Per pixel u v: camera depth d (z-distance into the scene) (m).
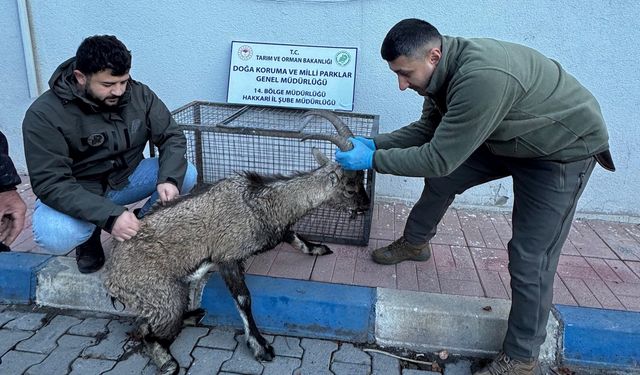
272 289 2.91
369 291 2.93
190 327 2.94
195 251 2.66
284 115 3.95
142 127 2.91
